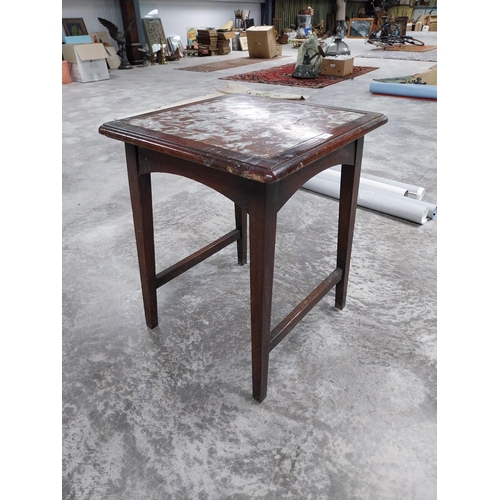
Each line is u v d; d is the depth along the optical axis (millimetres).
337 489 1018
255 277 1077
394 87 4934
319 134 1109
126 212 2373
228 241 1764
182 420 1195
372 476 1044
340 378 1322
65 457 1094
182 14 9078
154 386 1306
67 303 1663
